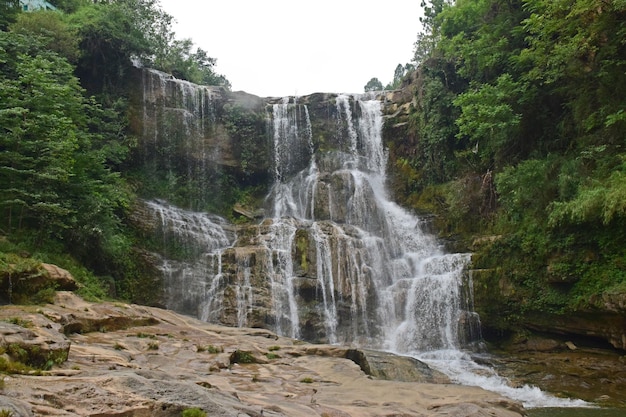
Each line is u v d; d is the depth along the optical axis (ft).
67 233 52.19
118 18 79.05
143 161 78.84
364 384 30.35
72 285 43.37
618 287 45.60
